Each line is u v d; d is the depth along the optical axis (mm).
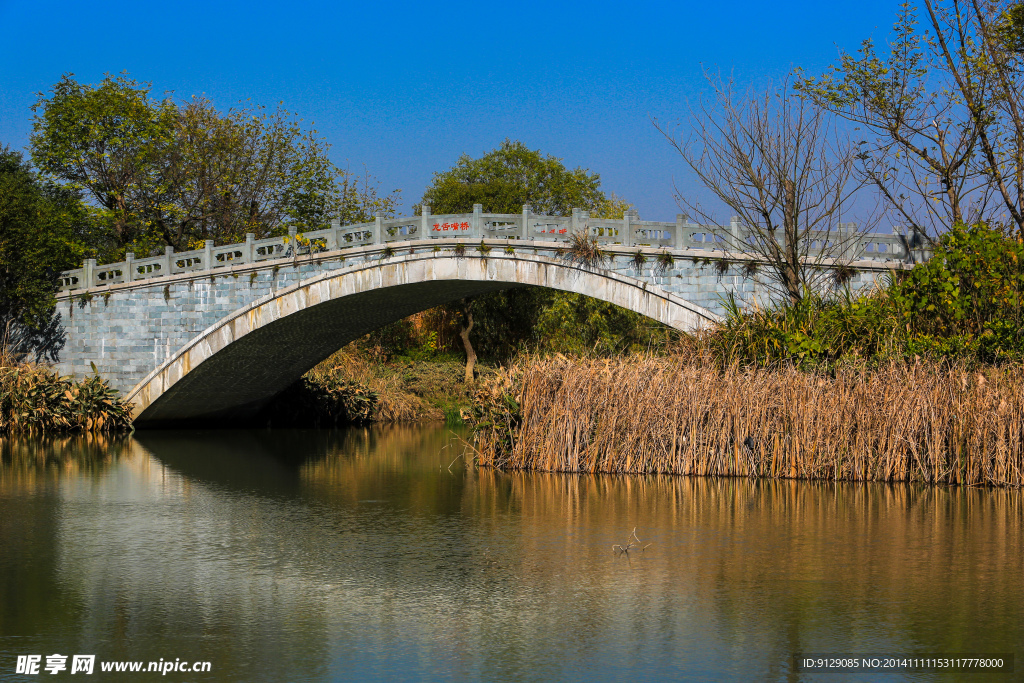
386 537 15375
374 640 10422
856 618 10930
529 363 23625
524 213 29547
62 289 35688
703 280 26672
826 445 20094
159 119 46844
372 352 48312
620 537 15156
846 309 22422
